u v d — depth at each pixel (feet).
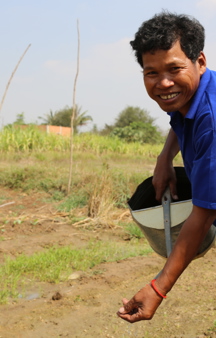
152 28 6.26
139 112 192.54
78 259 18.02
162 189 8.77
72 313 12.84
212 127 6.26
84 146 67.26
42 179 32.04
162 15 6.36
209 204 6.22
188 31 6.32
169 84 6.40
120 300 13.70
